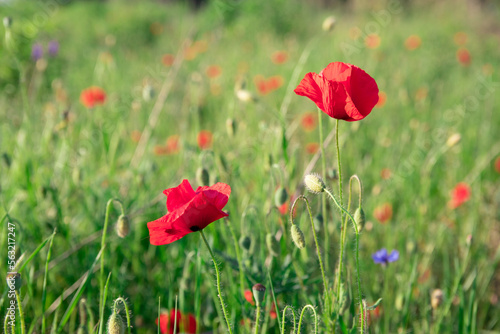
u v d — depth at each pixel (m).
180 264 1.42
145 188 1.50
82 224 1.49
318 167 1.83
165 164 1.84
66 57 4.08
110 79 2.85
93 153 1.87
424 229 1.76
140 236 1.48
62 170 1.55
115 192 1.49
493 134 2.59
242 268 1.24
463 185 1.69
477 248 1.60
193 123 2.16
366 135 2.40
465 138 2.43
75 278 1.42
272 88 2.43
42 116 2.16
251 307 1.27
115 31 6.09
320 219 1.26
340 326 1.19
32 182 1.47
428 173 1.77
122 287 1.37
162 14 7.07
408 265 1.43
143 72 3.46
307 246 1.35
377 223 1.66
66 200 1.49
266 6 6.02
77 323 1.36
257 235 1.37
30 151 1.49
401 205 1.81
